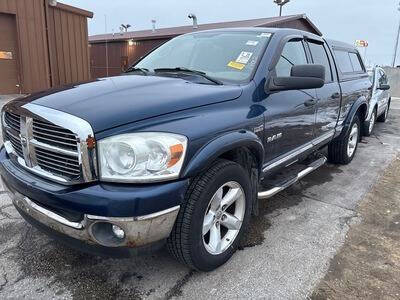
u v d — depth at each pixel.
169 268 2.91
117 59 23.38
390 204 4.37
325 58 4.80
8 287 2.63
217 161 2.74
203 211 2.59
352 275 2.91
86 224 2.29
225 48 3.66
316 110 4.20
